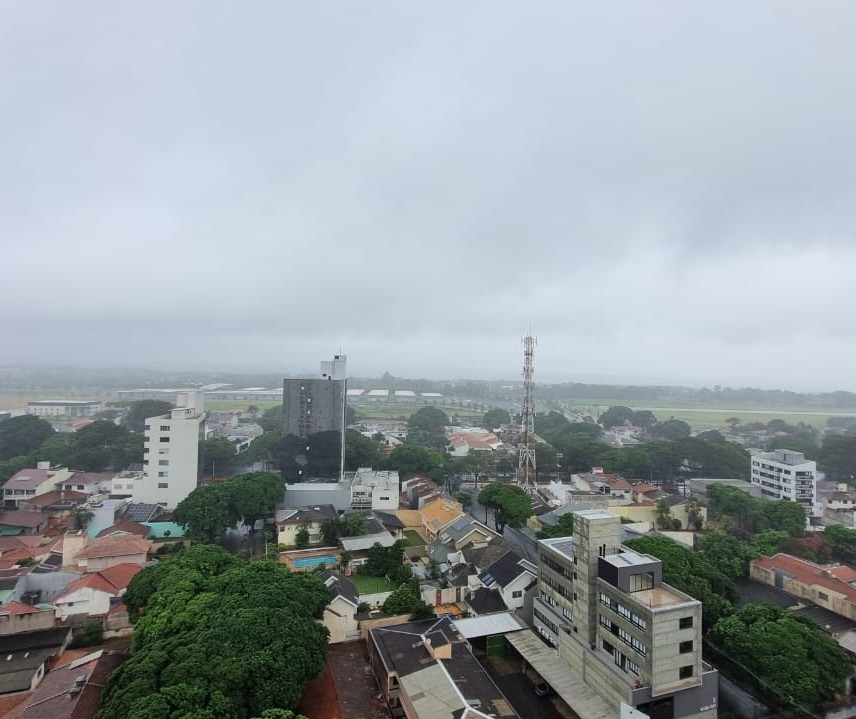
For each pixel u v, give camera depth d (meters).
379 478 112.81
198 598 45.94
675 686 41.69
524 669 52.25
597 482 114.62
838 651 46.03
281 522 85.44
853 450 139.00
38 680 47.25
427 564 77.38
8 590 62.00
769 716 44.94
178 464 102.75
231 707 33.75
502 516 90.00
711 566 62.31
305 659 40.25
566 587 53.69
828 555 82.38
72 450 127.31
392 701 45.41
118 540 73.06
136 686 33.66
